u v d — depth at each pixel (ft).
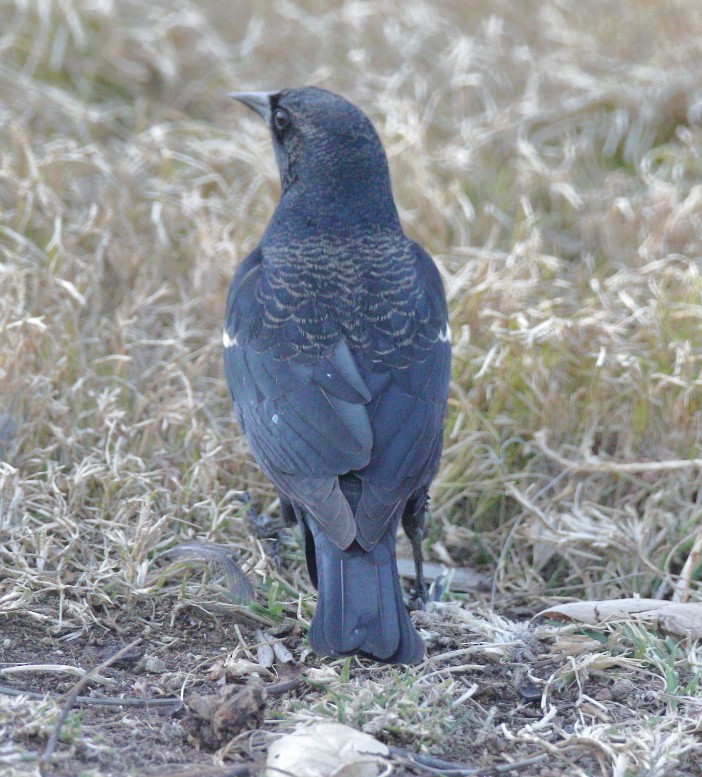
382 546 22.98
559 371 34.14
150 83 49.24
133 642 24.48
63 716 20.61
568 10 52.90
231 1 51.80
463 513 32.60
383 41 50.85
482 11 52.60
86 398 32.96
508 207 43.45
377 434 24.30
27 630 25.05
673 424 32.63
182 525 29.22
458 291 37.52
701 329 35.24
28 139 43.06
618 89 47.57
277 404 25.11
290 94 30.27
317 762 20.22
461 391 33.17
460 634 26.02
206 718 20.98
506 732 22.07
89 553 27.43
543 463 32.86
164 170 42.83
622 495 32.22
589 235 41.98
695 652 25.48
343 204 28.63
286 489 24.30
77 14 49.39
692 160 44.73
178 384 34.58
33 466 30.42
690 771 21.39
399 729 21.66
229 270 37.91
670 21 51.16
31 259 38.52
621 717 23.09
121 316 35.65
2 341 32.73
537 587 29.71
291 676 24.22
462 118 47.60
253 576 27.68
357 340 25.95
